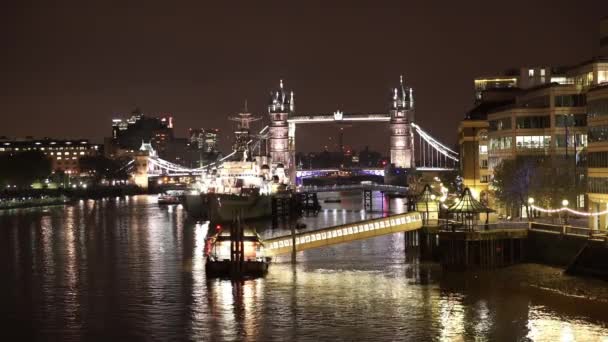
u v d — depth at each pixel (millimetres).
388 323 80750
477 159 184000
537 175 132375
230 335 78000
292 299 92375
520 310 83312
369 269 111938
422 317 82500
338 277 105812
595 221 112375
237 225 107062
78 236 173125
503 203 139500
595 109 113062
